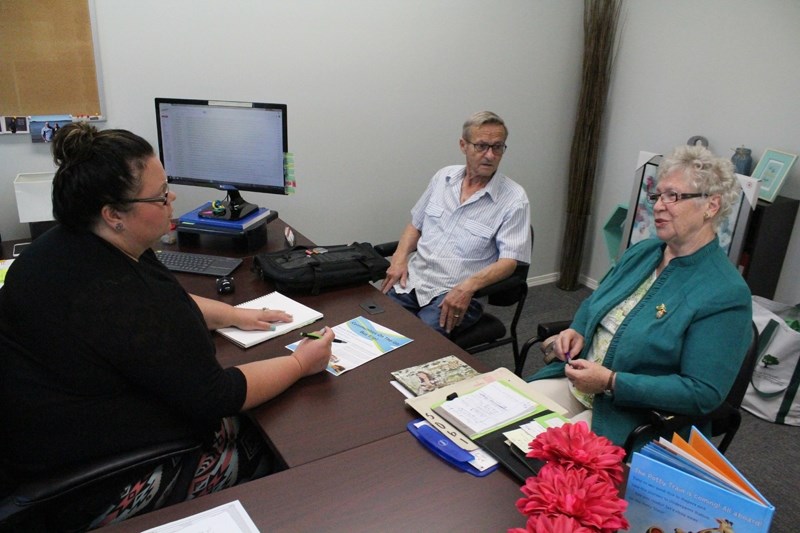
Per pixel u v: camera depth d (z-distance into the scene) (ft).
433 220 8.09
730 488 3.00
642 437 5.06
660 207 5.00
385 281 7.89
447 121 10.48
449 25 9.87
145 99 8.00
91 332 3.50
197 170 7.43
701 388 4.72
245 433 4.74
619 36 11.19
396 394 4.52
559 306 11.82
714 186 4.79
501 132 7.29
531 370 9.48
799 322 8.51
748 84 9.28
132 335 3.57
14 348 3.56
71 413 3.60
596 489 2.83
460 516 3.32
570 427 3.32
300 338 5.26
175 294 3.92
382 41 9.37
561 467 3.03
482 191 7.58
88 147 3.56
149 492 3.92
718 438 7.88
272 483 3.54
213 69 8.31
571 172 11.87
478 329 7.41
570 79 11.59
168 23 7.84
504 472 3.68
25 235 7.64
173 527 3.17
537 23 10.77
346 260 6.56
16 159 7.37
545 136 11.73
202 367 3.83
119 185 3.59
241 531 3.15
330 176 9.72
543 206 12.31
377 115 9.76
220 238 7.63
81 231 3.73
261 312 5.46
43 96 7.29
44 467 3.65
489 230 7.59
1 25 6.84
